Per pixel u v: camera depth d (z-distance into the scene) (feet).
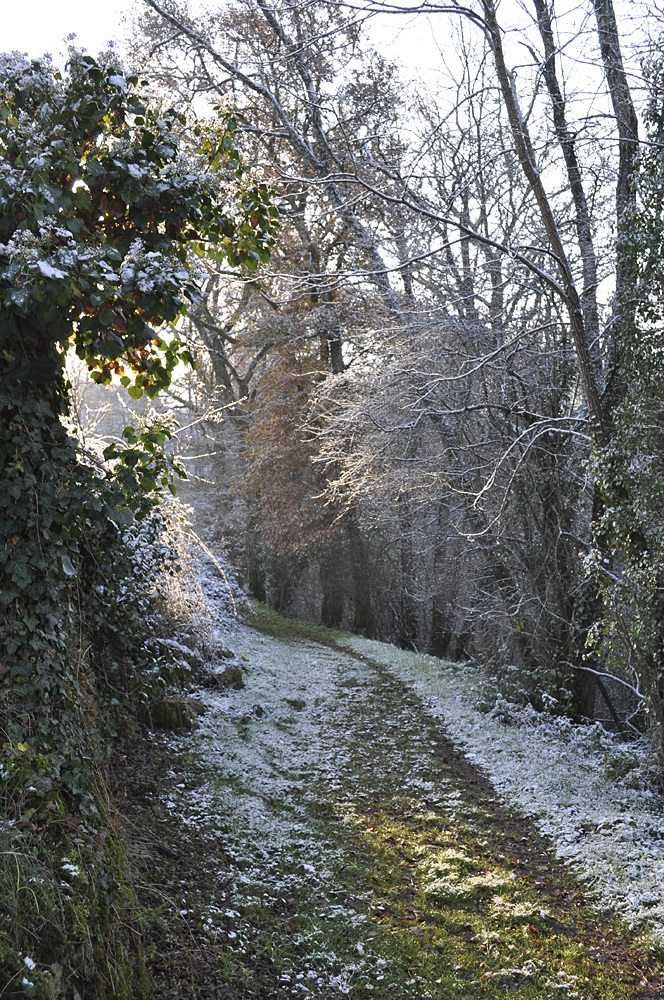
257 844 22.62
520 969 19.15
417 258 33.99
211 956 16.28
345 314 69.51
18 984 10.08
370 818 26.89
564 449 45.80
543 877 24.40
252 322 79.66
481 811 28.86
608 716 55.93
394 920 20.58
